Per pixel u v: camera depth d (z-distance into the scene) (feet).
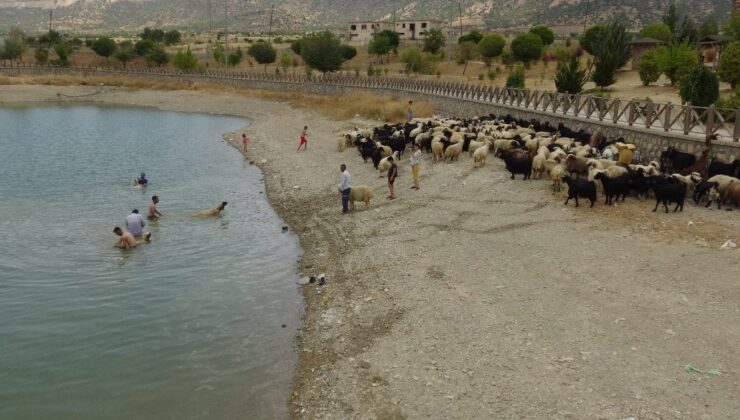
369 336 40.09
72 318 45.47
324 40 244.22
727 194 55.98
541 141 81.20
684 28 203.10
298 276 53.98
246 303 48.19
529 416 29.48
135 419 32.76
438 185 75.10
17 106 229.86
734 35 163.22
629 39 185.98
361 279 50.19
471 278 46.57
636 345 34.60
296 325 44.16
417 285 46.55
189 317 45.65
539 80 197.77
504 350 35.63
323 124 157.89
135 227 64.23
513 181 72.02
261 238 65.62
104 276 54.08
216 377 36.96
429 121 112.68
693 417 28.12
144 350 40.47
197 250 61.46
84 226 69.92
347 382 34.76
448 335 38.34
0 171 102.53
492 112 126.11
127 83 279.69
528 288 43.50
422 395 32.27
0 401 34.58
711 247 46.88
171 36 515.50
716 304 38.32
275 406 33.65
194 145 136.46
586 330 36.78
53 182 94.17
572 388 31.27
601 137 79.87
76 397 34.96
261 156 117.80
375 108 167.53
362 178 86.53
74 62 366.43
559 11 642.63
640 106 79.30
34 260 58.29
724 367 31.83
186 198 84.23
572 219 56.59
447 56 315.99
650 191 61.67
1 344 41.27
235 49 438.40
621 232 52.03
